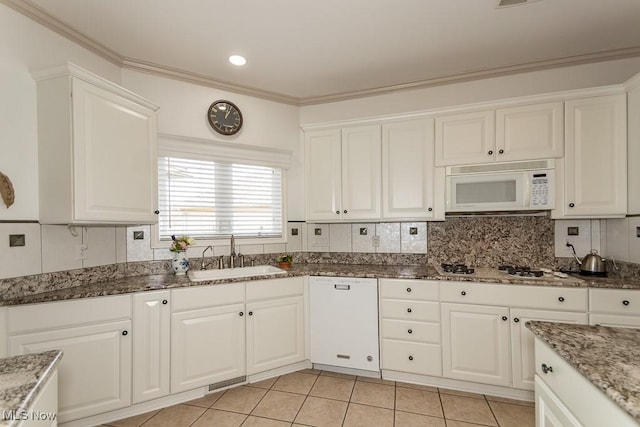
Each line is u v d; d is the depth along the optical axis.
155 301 2.06
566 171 2.29
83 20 1.99
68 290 1.93
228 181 2.92
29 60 1.86
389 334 2.46
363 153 2.81
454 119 2.56
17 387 0.81
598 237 2.51
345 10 1.93
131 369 1.98
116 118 2.02
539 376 1.12
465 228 2.84
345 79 2.87
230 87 2.91
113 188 1.99
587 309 2.03
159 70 2.59
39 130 1.86
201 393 2.26
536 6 1.90
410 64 2.61
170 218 2.63
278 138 3.19
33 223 1.84
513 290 2.17
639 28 2.13
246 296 2.39
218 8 1.90
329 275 2.62
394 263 3.01
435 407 2.12
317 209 2.95
